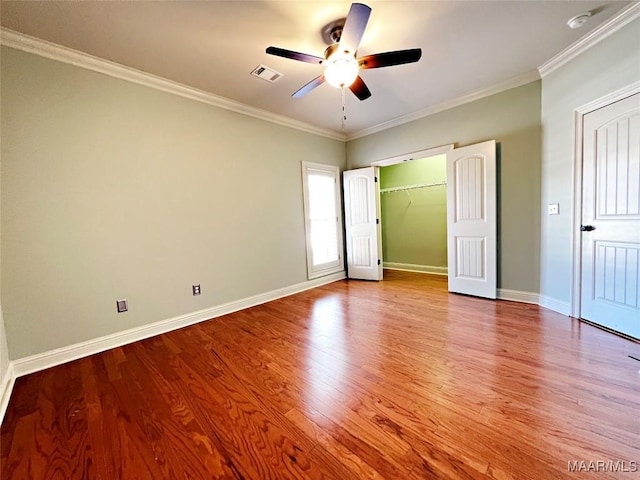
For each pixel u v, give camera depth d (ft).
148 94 8.62
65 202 7.22
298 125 13.24
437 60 8.36
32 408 5.29
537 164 9.53
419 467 3.72
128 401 5.41
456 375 5.79
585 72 7.71
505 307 9.78
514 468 3.63
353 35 5.75
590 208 7.88
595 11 6.46
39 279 6.88
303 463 3.87
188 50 7.36
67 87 7.22
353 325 8.82
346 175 15.38
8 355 6.36
